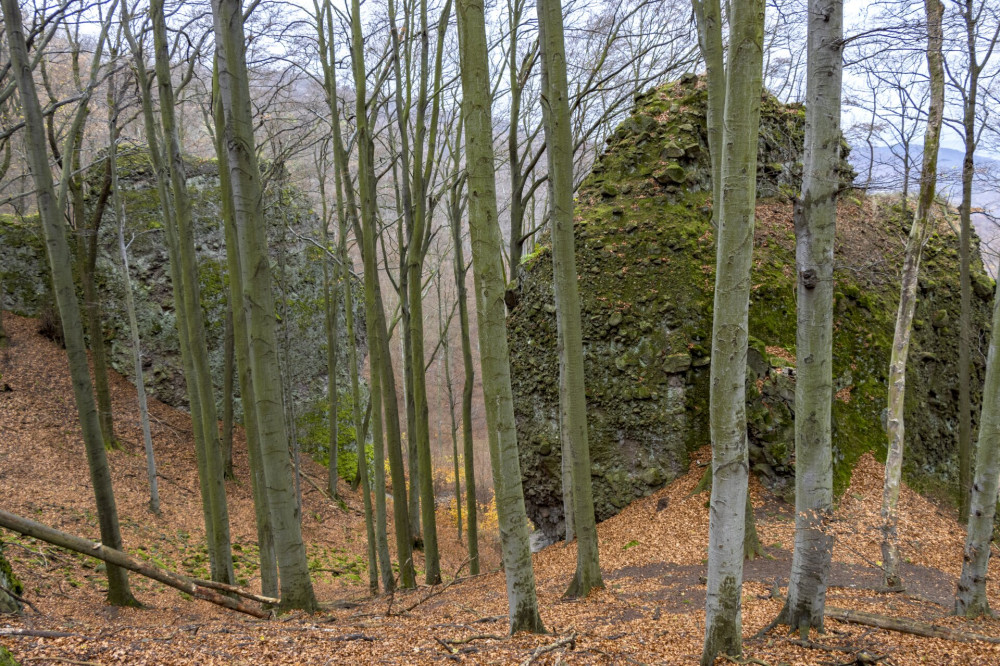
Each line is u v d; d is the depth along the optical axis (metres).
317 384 25.20
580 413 9.28
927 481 14.27
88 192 22.12
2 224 22.23
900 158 9.80
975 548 7.61
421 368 12.84
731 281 5.07
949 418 16.28
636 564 11.97
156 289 22.45
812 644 6.26
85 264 18.48
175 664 5.58
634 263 16.53
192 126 24.98
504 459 6.52
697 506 13.88
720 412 5.27
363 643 6.64
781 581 9.57
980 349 17.66
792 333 15.67
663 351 15.59
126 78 14.16
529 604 6.86
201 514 17.83
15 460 16.14
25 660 5.33
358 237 11.95
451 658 6.04
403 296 15.33
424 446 13.10
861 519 12.23
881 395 14.85
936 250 18.27
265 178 15.09
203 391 11.16
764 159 18.78
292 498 9.20
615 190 17.89
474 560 14.59
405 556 12.53
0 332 20.36
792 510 13.23
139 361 16.69
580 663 6.05
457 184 14.54
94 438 8.91
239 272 10.62
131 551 13.94
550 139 9.19
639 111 18.84
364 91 11.30
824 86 6.00
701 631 7.41
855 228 17.73
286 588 9.23
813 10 6.07
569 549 13.70
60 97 18.16
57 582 11.03
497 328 6.24
